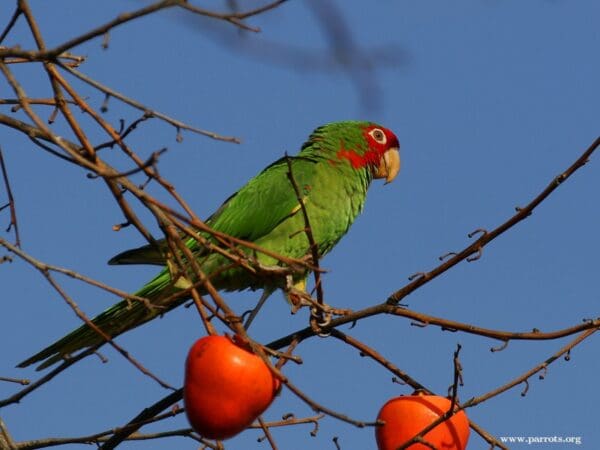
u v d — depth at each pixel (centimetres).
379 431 874
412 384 927
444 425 852
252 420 722
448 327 913
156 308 748
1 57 681
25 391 845
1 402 849
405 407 864
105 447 916
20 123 780
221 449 948
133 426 905
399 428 857
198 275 742
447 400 877
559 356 873
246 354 717
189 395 716
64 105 717
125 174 645
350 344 955
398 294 923
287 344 980
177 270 798
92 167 649
